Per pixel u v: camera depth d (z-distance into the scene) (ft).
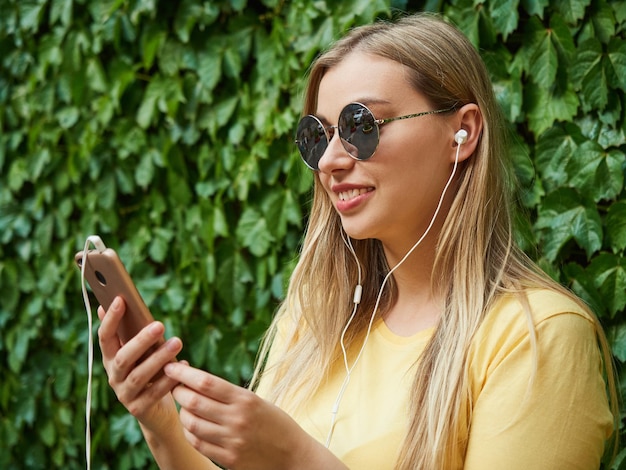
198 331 8.24
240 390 4.01
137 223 8.71
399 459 4.44
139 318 4.29
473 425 4.30
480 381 4.38
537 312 4.36
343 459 4.58
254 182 7.82
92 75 8.81
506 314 4.44
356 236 4.85
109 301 4.40
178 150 8.32
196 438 4.14
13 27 9.32
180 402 4.08
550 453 4.10
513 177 5.37
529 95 6.63
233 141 7.95
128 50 8.63
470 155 4.86
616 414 5.27
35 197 9.38
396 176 4.69
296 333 5.59
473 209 4.77
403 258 4.93
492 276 4.71
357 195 4.80
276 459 4.11
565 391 4.18
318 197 5.53
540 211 6.55
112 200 8.75
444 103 4.78
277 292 7.83
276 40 7.69
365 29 5.00
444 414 4.35
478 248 4.72
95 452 8.94
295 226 7.82
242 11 7.93
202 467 5.01
